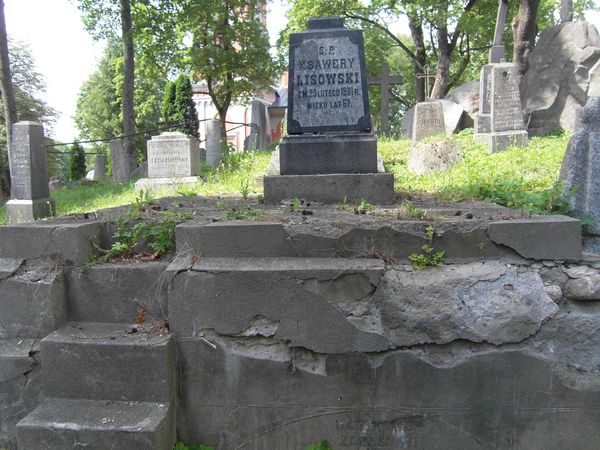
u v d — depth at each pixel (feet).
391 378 9.79
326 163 15.69
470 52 106.93
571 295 9.98
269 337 9.93
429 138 34.78
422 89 88.84
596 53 46.34
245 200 17.90
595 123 13.09
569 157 13.42
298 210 13.26
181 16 69.51
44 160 30.30
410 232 10.41
